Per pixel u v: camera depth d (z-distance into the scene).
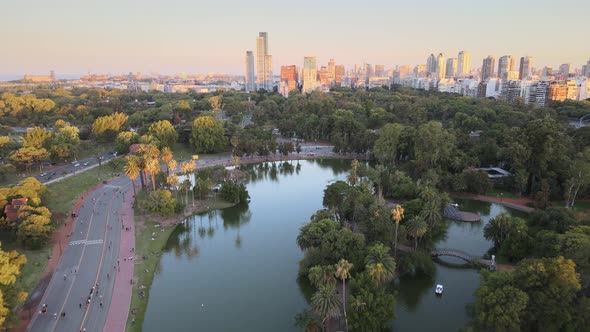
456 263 148.38
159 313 120.31
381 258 119.12
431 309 122.56
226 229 189.12
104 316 116.12
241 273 145.62
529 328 101.62
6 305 101.19
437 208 158.50
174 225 185.62
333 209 174.25
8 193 173.25
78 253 154.25
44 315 115.75
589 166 192.62
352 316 103.75
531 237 144.00
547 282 101.12
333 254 130.50
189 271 147.25
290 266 150.88
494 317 97.12
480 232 179.75
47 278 135.50
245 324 115.56
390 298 107.88
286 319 118.06
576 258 108.25
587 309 96.44
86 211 197.62
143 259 151.62
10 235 159.88
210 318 118.25
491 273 110.75
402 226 147.50
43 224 155.50
